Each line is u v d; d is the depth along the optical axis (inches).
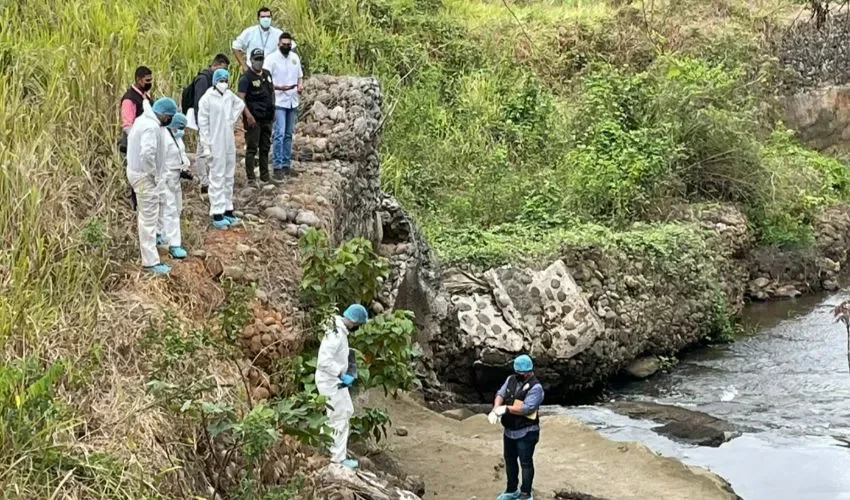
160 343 331.9
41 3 581.6
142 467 284.8
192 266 398.6
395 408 550.9
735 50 1071.6
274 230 456.4
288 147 522.0
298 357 386.9
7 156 375.6
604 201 820.0
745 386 655.8
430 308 624.4
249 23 734.5
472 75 978.7
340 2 930.1
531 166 886.4
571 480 459.5
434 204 812.0
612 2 1163.9
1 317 306.7
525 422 419.2
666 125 870.4
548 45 1063.0
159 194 385.4
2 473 260.4
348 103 598.5
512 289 661.9
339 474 351.6
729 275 822.5
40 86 461.1
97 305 340.2
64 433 283.4
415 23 1013.2
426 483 444.8
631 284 715.4
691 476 472.7
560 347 650.2
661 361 706.8
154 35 639.8
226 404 315.9
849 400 617.6
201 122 440.8
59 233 366.6
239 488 303.1
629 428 573.3
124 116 422.0
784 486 485.7
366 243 430.0
